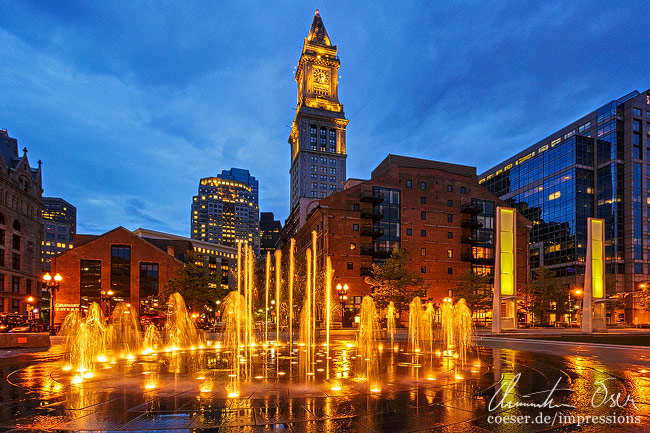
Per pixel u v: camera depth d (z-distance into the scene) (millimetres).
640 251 85250
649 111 90188
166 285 47969
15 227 68000
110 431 7355
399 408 8922
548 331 46031
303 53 176125
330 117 166000
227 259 160250
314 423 7809
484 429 7555
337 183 163250
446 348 23844
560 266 88250
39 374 13414
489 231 67250
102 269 55062
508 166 109062
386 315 54781
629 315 82188
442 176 66500
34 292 72750
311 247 68875
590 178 87688
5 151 71062
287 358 17984
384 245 61406
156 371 14008
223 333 41219
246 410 8703
